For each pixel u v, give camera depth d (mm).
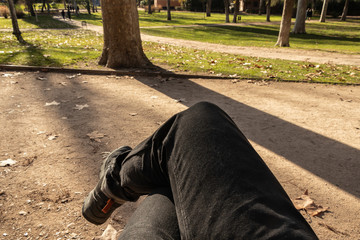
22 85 6359
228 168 672
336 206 2750
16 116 4594
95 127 4312
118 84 6875
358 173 3352
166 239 781
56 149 3594
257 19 56219
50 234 2240
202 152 734
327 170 3396
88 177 3014
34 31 22797
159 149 913
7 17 41781
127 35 8297
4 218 2391
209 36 25297
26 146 3641
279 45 18516
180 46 15750
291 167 3441
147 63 8867
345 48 18234
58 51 11016
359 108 5754
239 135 812
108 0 7934
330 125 4816
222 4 79000
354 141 4219
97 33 22688
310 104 5914
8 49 11164
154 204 918
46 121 4457
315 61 11727
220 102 5809
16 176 2986
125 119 4691
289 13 17875
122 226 2367
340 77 8375
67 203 2602
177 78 7703
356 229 2457
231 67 9289
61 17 49344
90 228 2326
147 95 6082
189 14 67812
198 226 625
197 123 819
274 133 4410
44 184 2865
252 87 7086
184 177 738
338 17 64250
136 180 1013
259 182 653
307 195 2875
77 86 6523
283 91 6828
